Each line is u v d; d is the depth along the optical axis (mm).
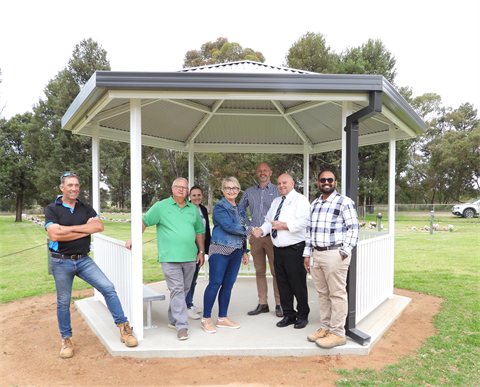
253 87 2852
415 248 10211
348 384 2512
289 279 3504
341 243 2947
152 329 3486
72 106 3791
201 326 3578
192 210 3428
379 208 22047
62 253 2996
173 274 3221
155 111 4656
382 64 21500
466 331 3693
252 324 3641
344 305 3012
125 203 46625
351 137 3164
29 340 3578
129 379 2617
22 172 27016
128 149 25750
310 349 2975
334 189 3066
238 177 19719
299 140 6266
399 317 4148
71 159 21922
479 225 17109
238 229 3314
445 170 29734
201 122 5309
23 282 6824
